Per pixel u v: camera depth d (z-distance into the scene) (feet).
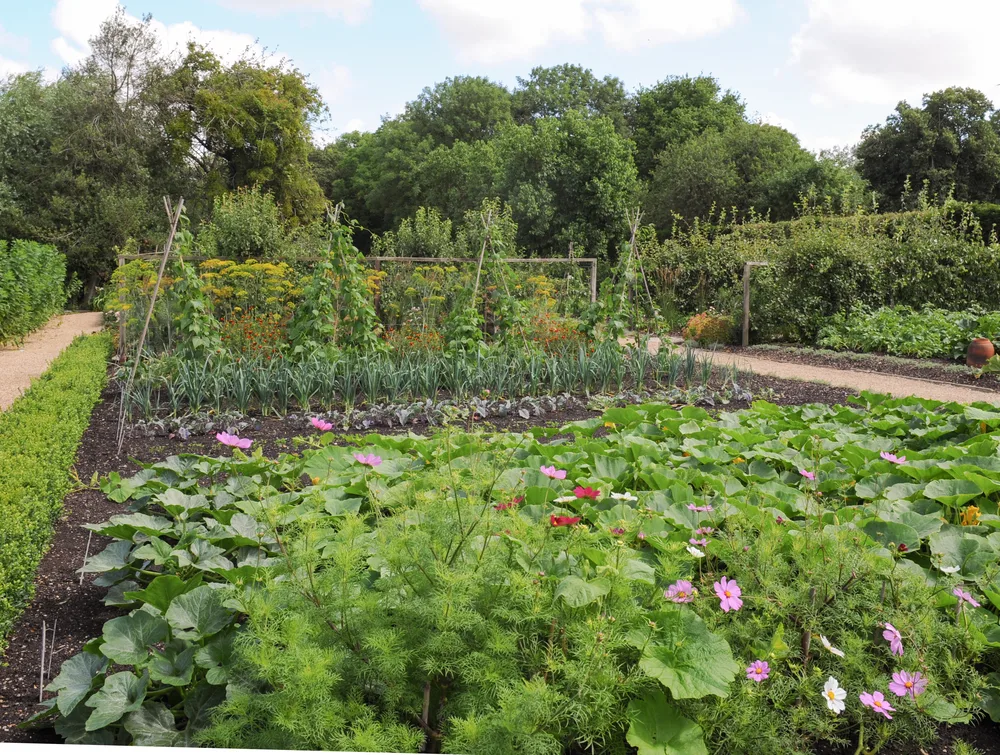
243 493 11.60
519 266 39.68
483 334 26.50
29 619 9.38
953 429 15.52
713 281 51.08
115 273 32.35
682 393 23.31
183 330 24.47
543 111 119.55
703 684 5.98
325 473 12.03
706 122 102.42
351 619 6.48
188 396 20.44
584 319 28.71
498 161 93.25
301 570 7.00
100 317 55.88
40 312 45.70
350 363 23.27
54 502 12.55
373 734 5.45
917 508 10.63
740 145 86.58
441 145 108.58
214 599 7.72
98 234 69.87
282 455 13.66
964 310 40.09
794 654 7.00
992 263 40.57
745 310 41.91
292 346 26.81
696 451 13.09
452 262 37.35
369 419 19.65
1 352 37.17
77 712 6.96
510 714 5.32
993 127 94.73
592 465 12.19
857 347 37.96
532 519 9.34
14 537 9.82
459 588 6.32
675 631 6.56
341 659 6.06
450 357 24.26
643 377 25.14
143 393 20.70
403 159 113.91
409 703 6.15
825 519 9.65
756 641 6.89
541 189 72.54
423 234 43.32
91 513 13.11
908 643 6.96
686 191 84.07
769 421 17.29
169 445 17.60
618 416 16.63
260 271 31.50
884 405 18.76
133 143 77.36
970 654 7.04
